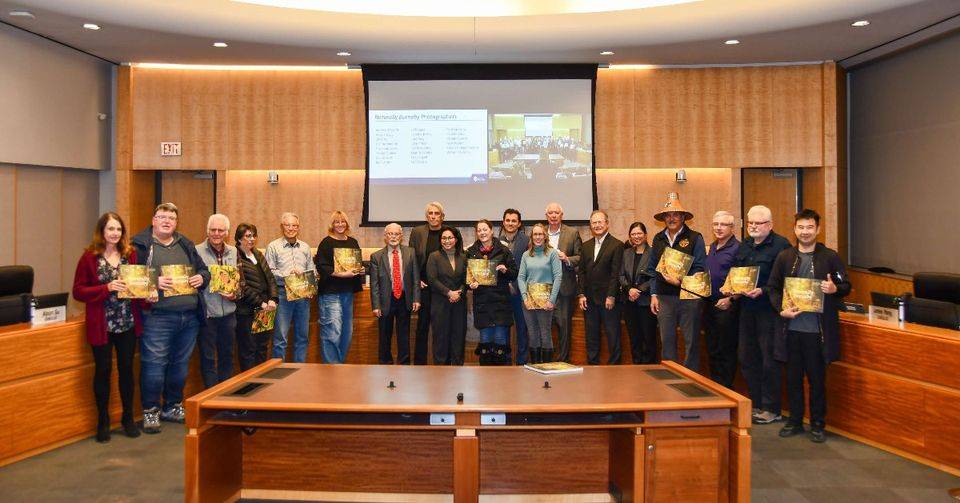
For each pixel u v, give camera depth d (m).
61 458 4.08
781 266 4.59
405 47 7.11
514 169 7.91
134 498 3.46
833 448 4.31
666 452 2.84
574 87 7.86
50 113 6.97
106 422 4.43
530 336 5.56
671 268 4.93
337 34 6.72
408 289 5.77
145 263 4.56
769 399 4.89
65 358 4.34
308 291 5.44
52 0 5.75
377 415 2.92
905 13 5.94
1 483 3.66
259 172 8.10
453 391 3.06
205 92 7.94
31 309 4.33
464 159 7.91
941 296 4.40
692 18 6.34
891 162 7.38
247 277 5.19
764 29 6.43
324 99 8.00
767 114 7.81
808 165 7.77
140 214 8.14
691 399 2.89
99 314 4.32
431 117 7.90
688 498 2.85
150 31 6.51
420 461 3.36
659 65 7.90
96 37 6.73
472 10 6.61
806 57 7.54
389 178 7.93
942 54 6.61
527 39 6.88
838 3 5.86
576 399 2.89
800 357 4.51
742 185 8.31
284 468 3.39
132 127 7.90
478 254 5.58
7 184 6.71
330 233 5.82
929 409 3.96
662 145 7.93
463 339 5.67
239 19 6.36
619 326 5.59
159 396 4.68
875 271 7.40
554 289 5.46
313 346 6.15
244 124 7.97
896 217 7.31
